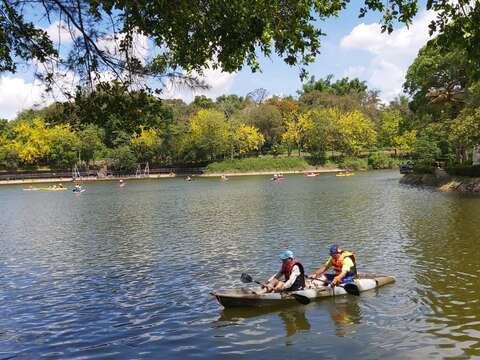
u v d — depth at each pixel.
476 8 7.25
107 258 19.98
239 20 8.91
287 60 9.71
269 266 17.67
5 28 8.43
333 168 108.81
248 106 128.00
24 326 12.08
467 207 31.34
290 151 116.12
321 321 11.65
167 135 105.25
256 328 11.39
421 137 75.62
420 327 11.02
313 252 19.73
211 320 12.04
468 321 11.27
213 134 104.75
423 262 17.03
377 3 8.70
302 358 9.69
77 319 12.48
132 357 10.04
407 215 29.14
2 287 15.84
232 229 26.45
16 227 30.56
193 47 9.66
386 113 122.94
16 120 109.25
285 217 30.58
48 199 53.09
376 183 61.50
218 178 92.06
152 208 39.41
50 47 8.67
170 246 22.11
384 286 14.25
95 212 37.78
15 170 100.38
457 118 45.72
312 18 9.55
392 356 9.61
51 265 19.02
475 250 18.47
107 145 112.44
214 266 17.89
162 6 8.36
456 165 51.59
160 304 13.49
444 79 47.59
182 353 10.15
